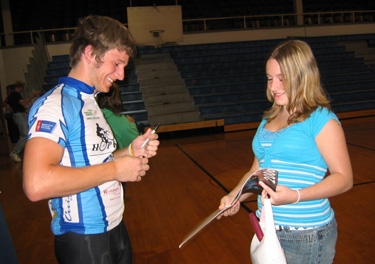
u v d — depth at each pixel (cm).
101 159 124
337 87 930
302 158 128
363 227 282
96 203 124
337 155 123
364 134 646
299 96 127
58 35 1238
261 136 141
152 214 342
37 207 384
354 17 1305
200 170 491
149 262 250
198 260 248
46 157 102
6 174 548
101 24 119
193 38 1147
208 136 761
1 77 1018
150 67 991
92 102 125
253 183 119
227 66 1014
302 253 128
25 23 1288
